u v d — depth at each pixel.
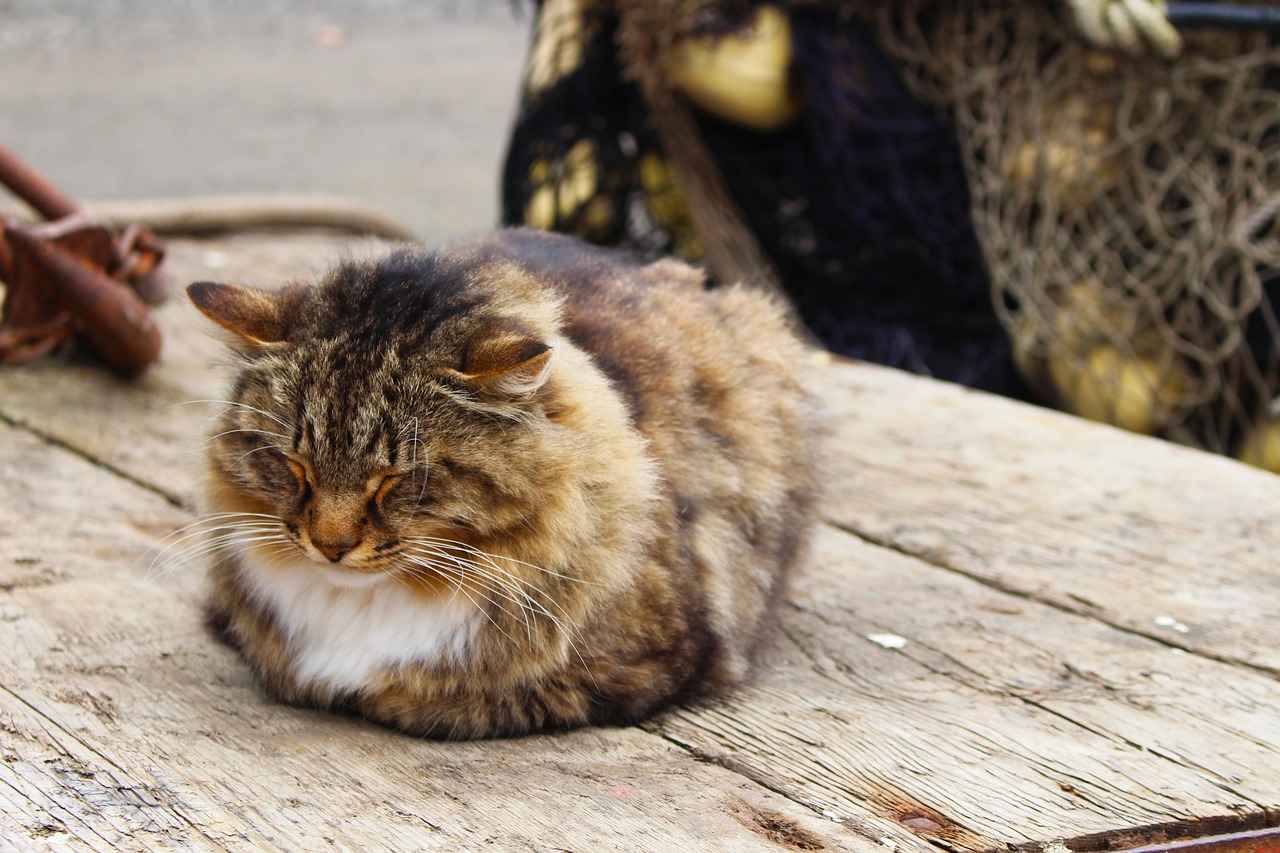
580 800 2.33
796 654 3.05
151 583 3.20
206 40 14.59
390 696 2.59
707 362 2.97
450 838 2.17
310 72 13.62
